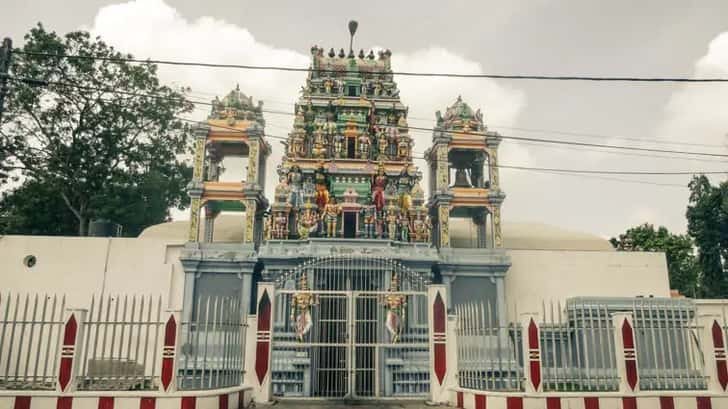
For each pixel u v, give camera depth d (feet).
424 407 49.26
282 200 80.74
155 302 79.36
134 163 114.42
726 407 44.75
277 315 66.80
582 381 47.24
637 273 88.89
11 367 71.51
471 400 46.80
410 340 65.62
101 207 109.40
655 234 134.10
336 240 75.41
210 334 68.28
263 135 84.64
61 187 106.42
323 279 70.33
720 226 112.16
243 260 77.15
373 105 90.22
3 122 97.19
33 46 101.45
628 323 46.16
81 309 43.01
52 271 79.87
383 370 61.62
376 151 87.71
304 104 89.56
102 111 106.22
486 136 87.04
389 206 81.00
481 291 81.15
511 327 55.11
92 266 80.53
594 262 88.84
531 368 44.55
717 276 111.86
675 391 45.27
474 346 50.90
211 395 42.22
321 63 94.07
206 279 77.77
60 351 41.55
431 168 93.15
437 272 81.51
